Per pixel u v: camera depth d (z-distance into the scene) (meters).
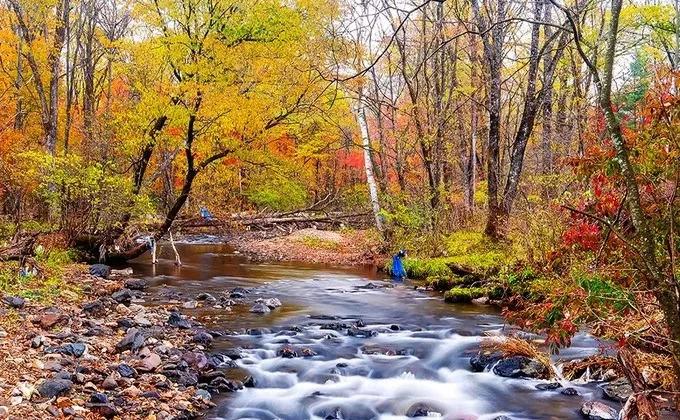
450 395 7.04
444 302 12.39
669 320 3.74
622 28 16.22
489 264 12.89
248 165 16.61
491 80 14.33
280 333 9.48
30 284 10.16
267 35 13.55
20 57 21.55
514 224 13.00
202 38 13.49
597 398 6.78
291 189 22.97
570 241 4.99
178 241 25.11
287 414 6.36
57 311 8.58
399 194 19.73
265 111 14.16
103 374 6.54
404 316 10.99
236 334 9.29
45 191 14.53
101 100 32.22
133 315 9.65
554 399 6.83
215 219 19.55
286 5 13.88
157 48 13.54
